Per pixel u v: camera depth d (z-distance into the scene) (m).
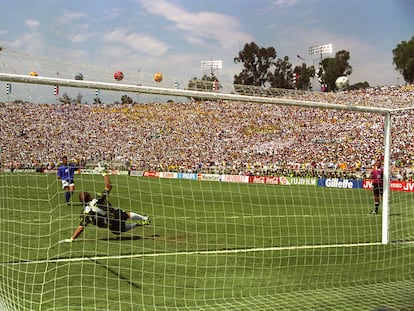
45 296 5.21
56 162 36.47
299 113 40.22
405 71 57.41
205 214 12.89
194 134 42.25
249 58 71.81
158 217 12.02
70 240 8.35
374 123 34.94
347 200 18.16
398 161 27.98
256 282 6.01
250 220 11.91
